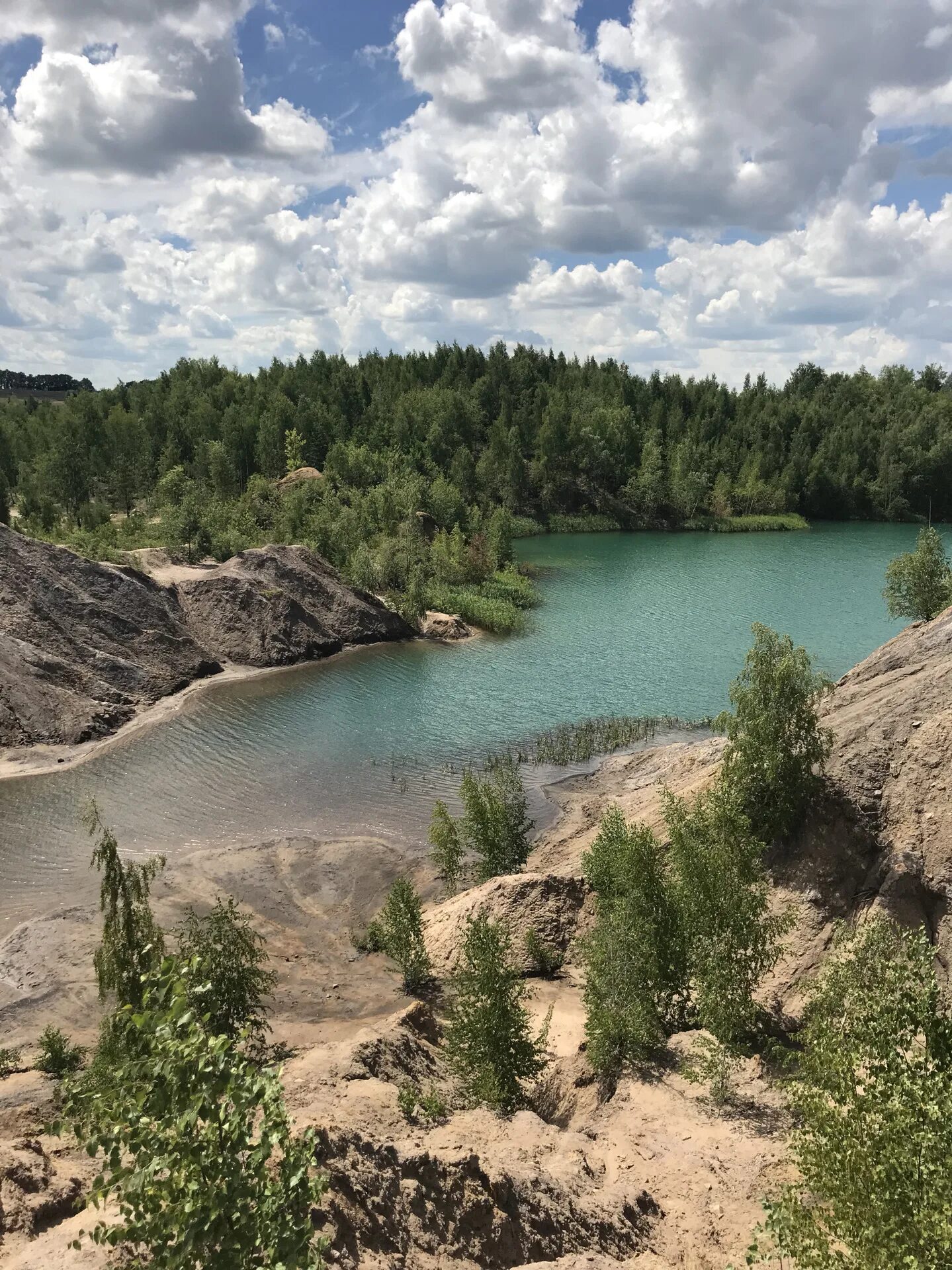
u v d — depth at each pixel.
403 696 55.44
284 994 25.92
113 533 86.50
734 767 27.89
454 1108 19.33
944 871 24.19
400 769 43.59
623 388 172.25
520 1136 17.66
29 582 56.56
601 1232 14.44
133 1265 7.51
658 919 22.64
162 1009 7.72
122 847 35.12
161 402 142.50
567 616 77.75
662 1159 17.33
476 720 51.03
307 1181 7.51
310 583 70.62
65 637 54.94
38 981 26.00
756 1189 15.53
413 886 32.66
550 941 28.66
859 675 37.28
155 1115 7.15
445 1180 13.82
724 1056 19.55
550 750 45.69
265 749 46.22
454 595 79.38
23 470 118.00
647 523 140.00
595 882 28.94
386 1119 16.72
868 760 27.48
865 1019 11.02
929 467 151.12
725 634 70.56
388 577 79.81
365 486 118.06
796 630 70.94
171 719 51.03
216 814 38.41
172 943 27.30
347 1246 11.51
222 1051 7.39
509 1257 13.14
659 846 27.39
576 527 136.00
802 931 25.25
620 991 21.86
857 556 112.12
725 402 176.00
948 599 47.75
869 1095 9.79
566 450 143.75
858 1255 8.98
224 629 63.81
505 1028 20.12
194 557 79.62
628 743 47.06
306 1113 16.06
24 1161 14.31
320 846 35.53
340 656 65.44
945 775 25.75
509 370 174.62
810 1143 10.04
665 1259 14.19
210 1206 6.93
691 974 22.22
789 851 27.05
